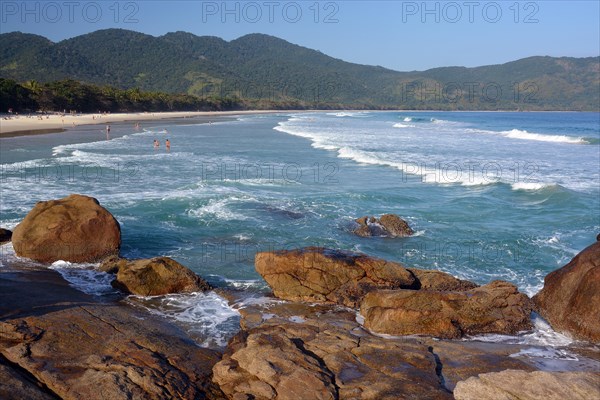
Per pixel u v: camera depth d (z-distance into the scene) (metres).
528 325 10.48
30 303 10.37
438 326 10.07
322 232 18.02
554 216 20.69
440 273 12.70
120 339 8.89
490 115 170.12
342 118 129.00
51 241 13.78
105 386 7.24
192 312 11.02
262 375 7.65
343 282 12.03
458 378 8.11
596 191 25.36
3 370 7.39
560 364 8.88
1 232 15.48
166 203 21.44
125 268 12.30
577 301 10.26
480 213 21.20
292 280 12.06
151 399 7.16
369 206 22.11
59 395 7.16
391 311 10.18
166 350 8.67
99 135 57.31
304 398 7.18
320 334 9.23
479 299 10.49
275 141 53.00
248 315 10.77
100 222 14.26
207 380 7.89
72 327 9.16
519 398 6.78
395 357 8.46
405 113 194.75
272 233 17.75
